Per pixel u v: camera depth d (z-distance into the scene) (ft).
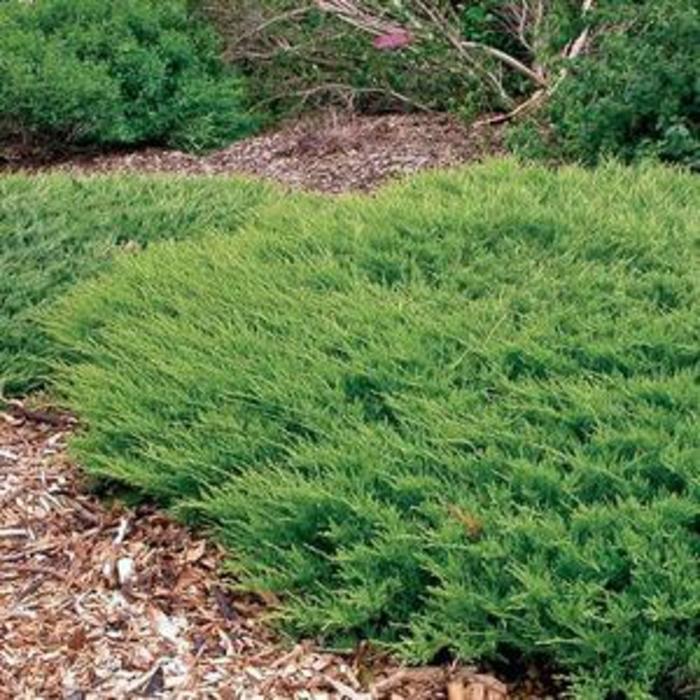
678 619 12.30
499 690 12.57
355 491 14.16
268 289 18.39
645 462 13.84
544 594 12.39
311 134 32.40
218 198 25.12
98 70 33.47
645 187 20.33
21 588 14.20
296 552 13.73
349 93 34.83
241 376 16.25
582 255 18.21
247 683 12.75
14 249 22.03
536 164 25.02
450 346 16.26
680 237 18.39
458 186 21.34
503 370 15.74
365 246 19.01
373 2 34.01
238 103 35.19
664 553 12.71
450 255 18.45
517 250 18.33
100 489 16.06
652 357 15.74
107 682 12.76
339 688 12.69
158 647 13.25
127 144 34.45
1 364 18.86
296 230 20.44
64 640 13.33
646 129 26.58
